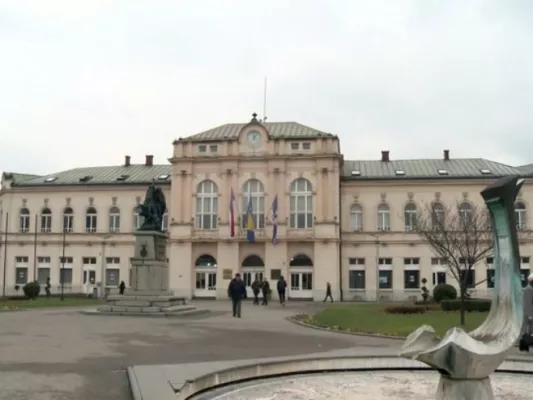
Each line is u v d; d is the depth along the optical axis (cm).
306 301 5747
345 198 6294
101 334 2147
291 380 1207
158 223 3434
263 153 6094
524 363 1276
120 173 7062
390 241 6141
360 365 1314
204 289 6097
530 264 5953
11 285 6650
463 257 3853
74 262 6600
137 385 1023
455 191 6141
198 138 6272
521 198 6050
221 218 6062
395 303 5272
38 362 1448
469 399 809
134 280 3294
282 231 5966
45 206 6738
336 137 6056
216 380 1138
